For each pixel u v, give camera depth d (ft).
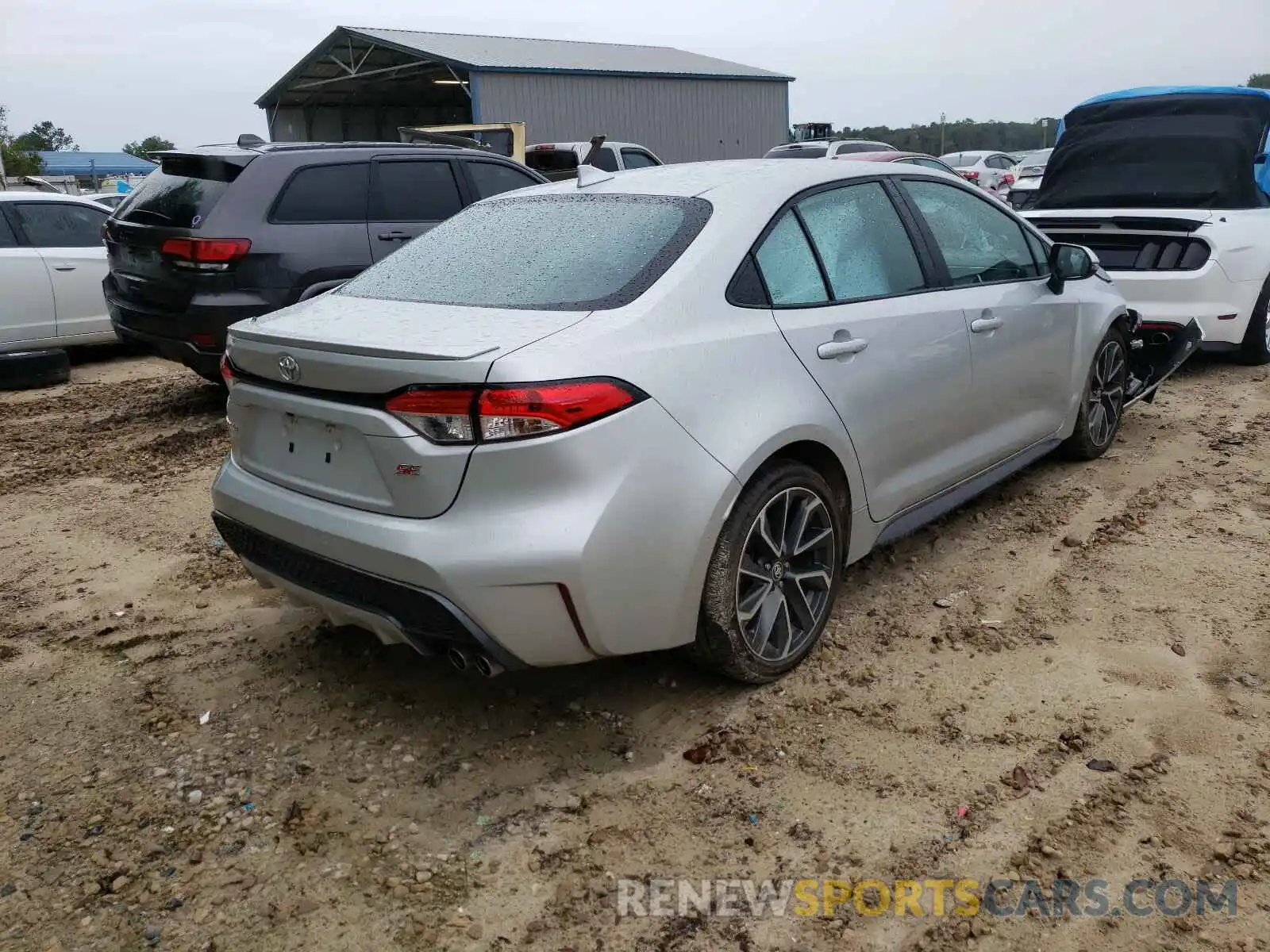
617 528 8.73
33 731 10.39
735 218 10.52
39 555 15.15
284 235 21.40
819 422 10.48
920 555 13.97
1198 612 11.93
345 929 7.64
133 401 25.57
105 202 41.09
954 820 8.56
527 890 7.97
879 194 12.43
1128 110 25.41
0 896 8.08
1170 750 9.36
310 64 89.35
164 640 12.28
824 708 10.30
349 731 10.22
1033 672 10.80
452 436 8.46
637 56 98.84
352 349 8.86
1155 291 22.54
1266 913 7.46
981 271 13.87
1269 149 24.72
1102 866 7.98
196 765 9.72
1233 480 16.39
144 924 7.77
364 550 8.92
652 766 9.50
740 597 10.27
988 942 7.30
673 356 9.29
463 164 24.64
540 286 10.03
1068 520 14.93
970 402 13.16
